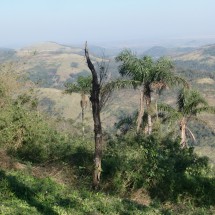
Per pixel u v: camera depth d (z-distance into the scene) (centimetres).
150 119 3041
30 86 1970
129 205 1203
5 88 1781
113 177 1466
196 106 3216
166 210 1261
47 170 1495
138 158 1578
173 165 1723
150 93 3053
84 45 1282
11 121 1755
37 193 1095
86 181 1457
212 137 9306
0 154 1458
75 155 1691
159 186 1469
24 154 1752
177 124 3244
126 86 2797
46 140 1894
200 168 1770
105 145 1980
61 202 1075
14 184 1094
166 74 2956
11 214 873
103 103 1380
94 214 1038
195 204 1427
